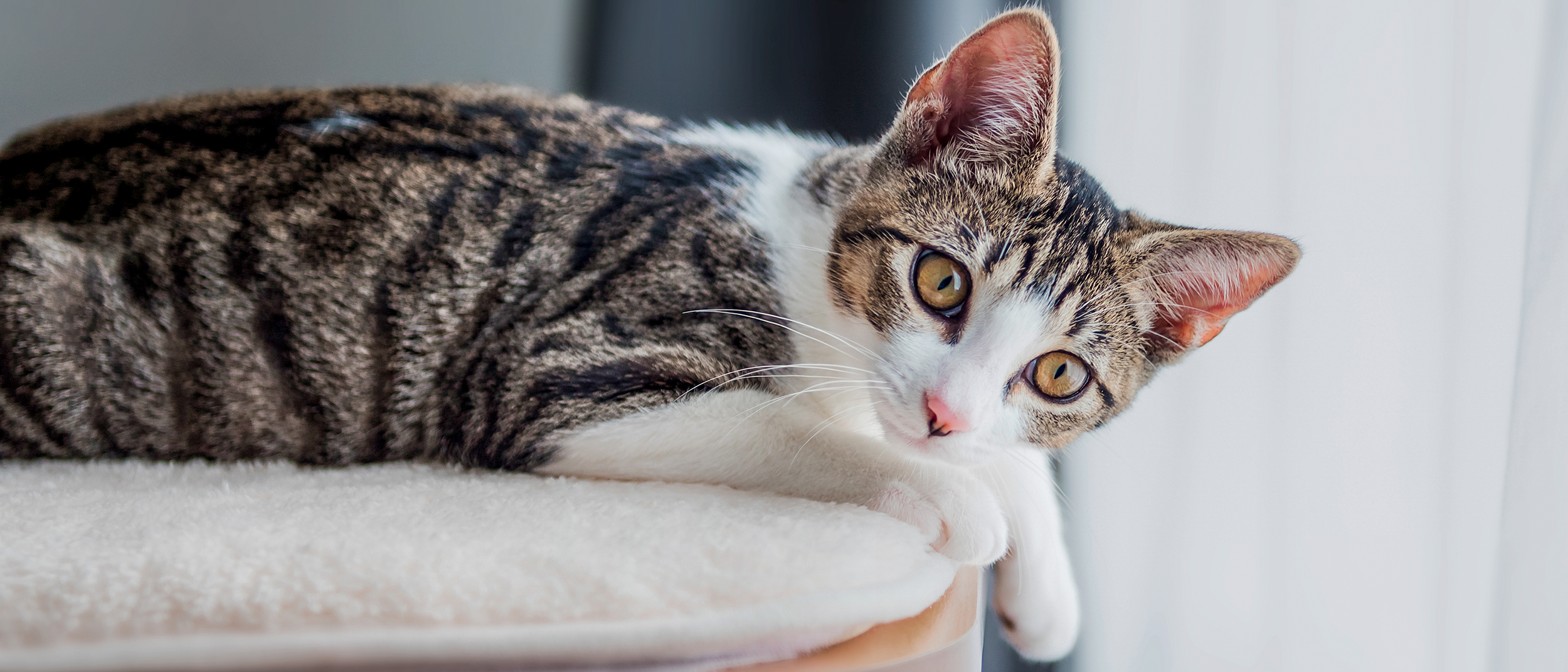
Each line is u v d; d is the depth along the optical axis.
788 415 0.55
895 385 0.55
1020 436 0.56
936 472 0.53
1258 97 0.70
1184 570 0.73
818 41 0.79
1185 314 0.59
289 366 0.57
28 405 0.56
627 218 0.57
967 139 0.56
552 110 0.62
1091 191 0.58
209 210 0.57
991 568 0.58
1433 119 0.64
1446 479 0.62
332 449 0.58
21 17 0.78
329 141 0.58
